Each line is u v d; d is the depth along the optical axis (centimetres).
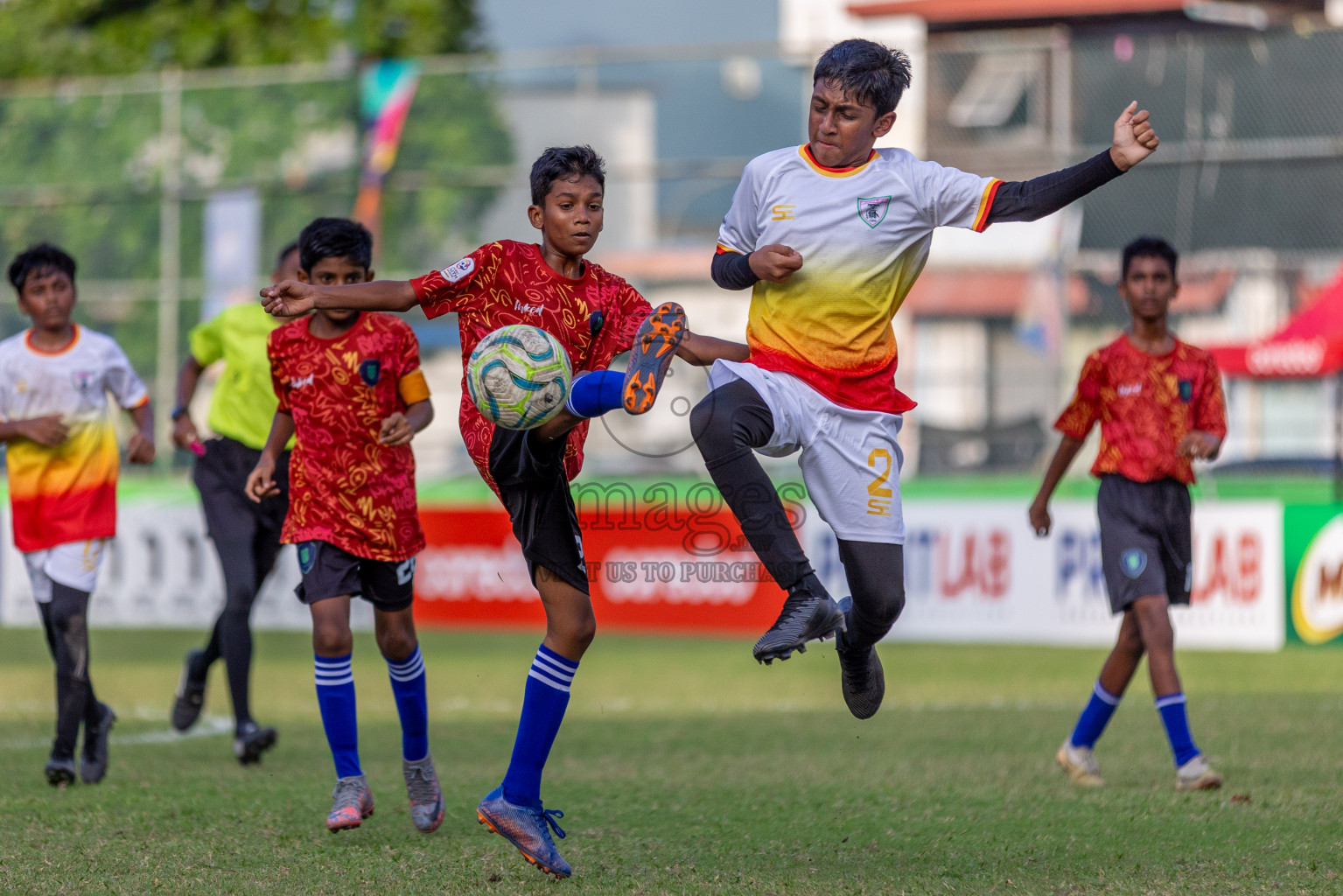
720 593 2888
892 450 1055
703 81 3947
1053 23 5231
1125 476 1491
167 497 3466
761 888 958
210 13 5784
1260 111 3331
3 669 2709
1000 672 2667
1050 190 1002
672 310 947
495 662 2834
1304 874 1002
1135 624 1452
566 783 1437
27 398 1459
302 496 1208
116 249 3681
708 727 1927
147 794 1355
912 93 3484
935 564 2853
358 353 1202
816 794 1359
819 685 2478
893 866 1034
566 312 1035
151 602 3161
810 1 6359
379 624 1195
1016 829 1180
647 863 1046
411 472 1230
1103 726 1452
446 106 3681
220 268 3666
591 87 3603
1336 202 3309
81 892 944
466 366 973
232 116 3681
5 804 1291
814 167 1052
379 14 5784
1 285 3694
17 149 3725
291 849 1093
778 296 1048
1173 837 1138
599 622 2948
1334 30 3275
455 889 956
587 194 1024
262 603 3102
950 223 1034
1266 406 3347
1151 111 3375
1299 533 2712
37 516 1455
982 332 3475
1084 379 1536
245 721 1591
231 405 1675
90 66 5700
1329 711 1986
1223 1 5116
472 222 3675
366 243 1294
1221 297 3391
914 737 1808
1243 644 2706
